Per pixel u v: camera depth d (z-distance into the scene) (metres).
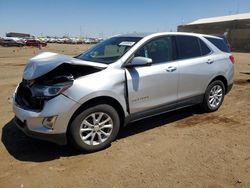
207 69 6.11
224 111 6.74
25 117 4.26
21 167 4.15
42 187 3.67
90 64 4.48
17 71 14.16
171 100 5.52
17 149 4.71
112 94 4.55
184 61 5.70
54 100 4.13
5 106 7.14
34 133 4.23
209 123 5.93
